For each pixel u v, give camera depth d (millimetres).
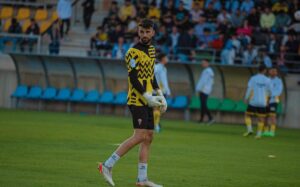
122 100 84062
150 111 29578
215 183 31969
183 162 39500
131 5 91188
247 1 86688
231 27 83750
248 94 61375
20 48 92250
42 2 99125
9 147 42938
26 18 97625
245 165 39406
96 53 86875
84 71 86062
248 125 62125
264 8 85188
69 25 92250
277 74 67562
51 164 35938
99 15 96125
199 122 76062
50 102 88875
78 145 45875
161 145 48906
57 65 86688
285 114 77938
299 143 56750
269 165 39906
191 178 33281
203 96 74438
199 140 54625
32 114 77688
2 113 77125
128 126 65000
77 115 80500
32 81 88562
